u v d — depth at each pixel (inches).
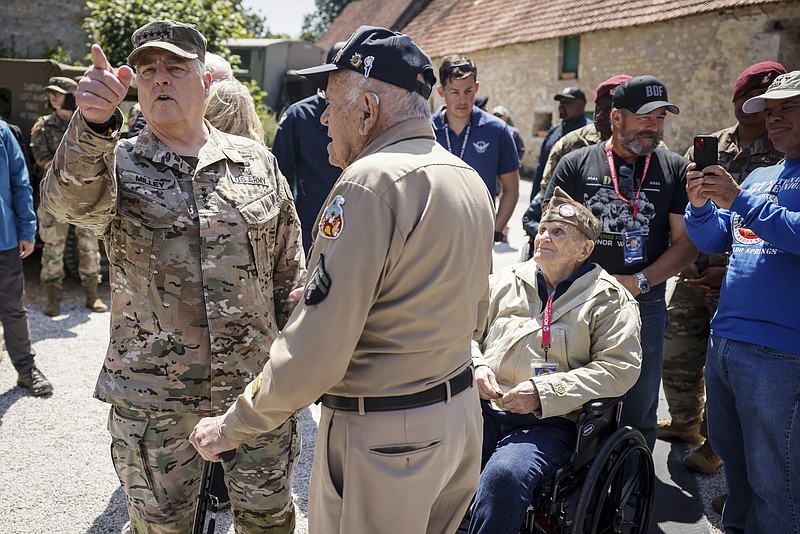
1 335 211.0
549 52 701.9
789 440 104.6
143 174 87.0
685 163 133.0
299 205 164.6
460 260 71.7
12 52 454.3
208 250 87.7
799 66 511.2
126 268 87.1
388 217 67.1
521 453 103.5
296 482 142.0
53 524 125.1
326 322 66.1
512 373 114.4
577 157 137.6
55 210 80.7
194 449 92.0
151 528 91.4
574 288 114.6
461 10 890.7
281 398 68.2
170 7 373.7
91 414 168.1
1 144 167.5
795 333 104.3
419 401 71.9
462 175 74.4
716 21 535.5
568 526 103.8
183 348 87.9
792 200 105.7
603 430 111.8
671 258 131.2
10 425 160.7
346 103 73.3
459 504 81.8
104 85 73.5
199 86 90.1
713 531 130.0
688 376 158.4
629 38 609.0
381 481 71.6
